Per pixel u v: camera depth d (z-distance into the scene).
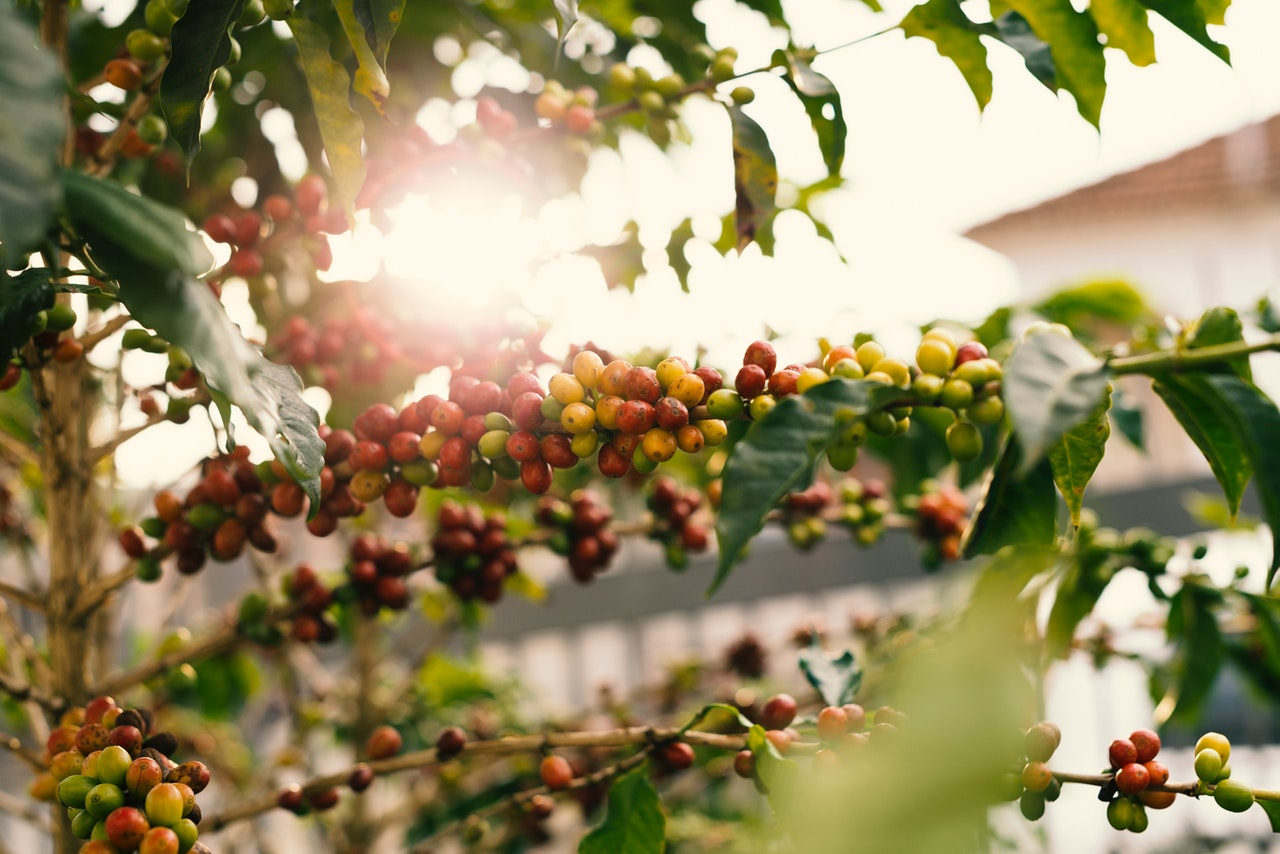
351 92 1.13
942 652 0.65
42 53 0.70
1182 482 3.02
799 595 3.29
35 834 2.59
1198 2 0.98
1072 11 0.98
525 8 1.38
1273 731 2.89
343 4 0.86
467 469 0.90
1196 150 5.02
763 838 1.47
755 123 1.00
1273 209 4.76
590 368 0.85
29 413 1.42
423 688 1.86
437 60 1.46
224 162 1.42
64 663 1.02
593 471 1.52
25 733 1.95
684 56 1.40
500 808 1.08
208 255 0.76
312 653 1.82
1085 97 1.01
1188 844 2.73
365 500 0.93
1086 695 2.76
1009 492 0.86
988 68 1.00
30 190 0.69
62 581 1.01
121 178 1.13
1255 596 1.14
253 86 1.37
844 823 0.62
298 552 2.19
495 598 1.13
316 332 1.13
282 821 2.37
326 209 1.02
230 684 1.74
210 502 0.97
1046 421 0.73
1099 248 5.18
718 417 0.84
